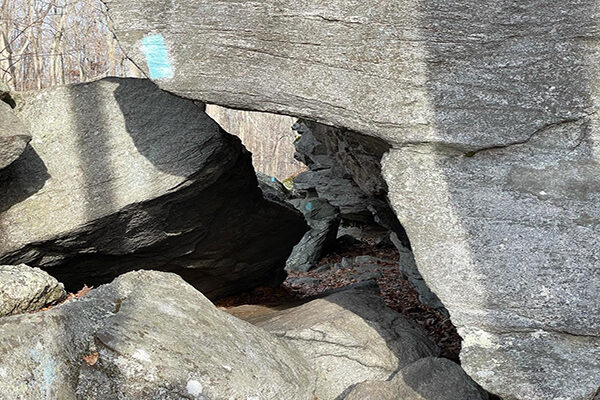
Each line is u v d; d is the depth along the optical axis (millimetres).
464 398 3539
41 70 15469
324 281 9414
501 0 2990
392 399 3479
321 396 3824
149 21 3533
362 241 12367
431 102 3158
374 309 4859
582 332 2939
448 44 3098
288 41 3352
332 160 11062
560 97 2973
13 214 4895
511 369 3035
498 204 3074
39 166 5031
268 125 36438
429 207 3193
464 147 3129
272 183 13016
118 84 5320
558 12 2924
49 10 14930
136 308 3281
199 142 5238
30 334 2881
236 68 3469
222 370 3115
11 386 2656
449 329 6000
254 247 6844
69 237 5023
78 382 2904
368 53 3230
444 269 3152
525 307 3018
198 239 6062
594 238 2926
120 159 5133
